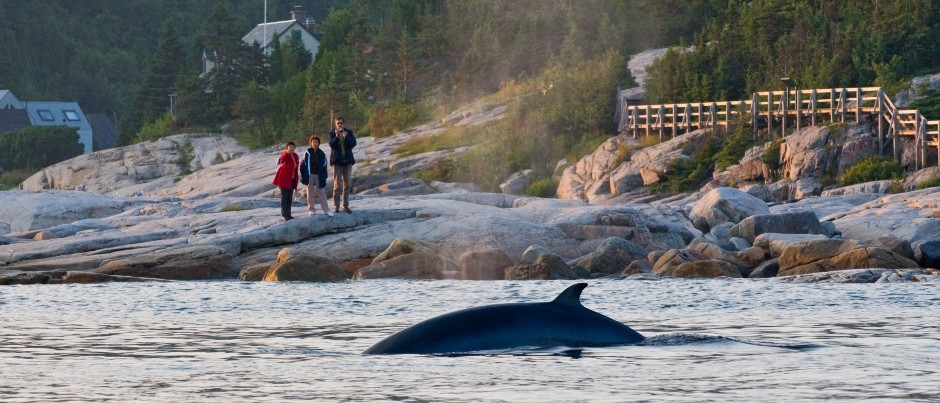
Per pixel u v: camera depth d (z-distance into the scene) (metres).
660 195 193.00
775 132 195.12
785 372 32.91
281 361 36.44
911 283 80.38
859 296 67.88
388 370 33.34
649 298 69.12
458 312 38.47
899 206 133.38
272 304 66.25
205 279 104.50
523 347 37.25
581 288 39.38
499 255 103.88
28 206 146.00
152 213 144.75
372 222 116.75
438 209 120.81
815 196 172.88
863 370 33.34
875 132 183.50
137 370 34.47
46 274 96.44
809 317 53.56
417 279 100.06
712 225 133.50
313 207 114.25
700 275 97.50
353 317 56.50
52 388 30.81
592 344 37.94
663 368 33.53
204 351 39.84
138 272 103.31
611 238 105.94
